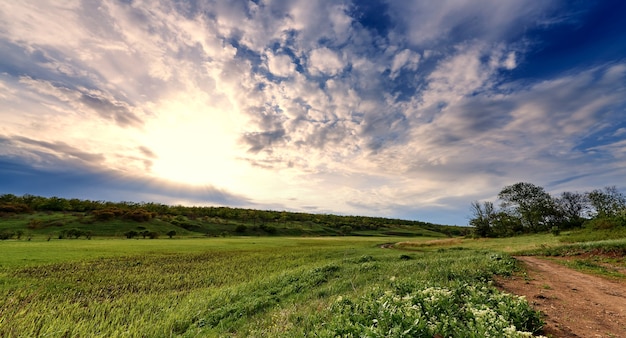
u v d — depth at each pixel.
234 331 10.98
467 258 22.02
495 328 6.11
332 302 10.34
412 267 19.22
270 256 43.25
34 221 110.94
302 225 193.00
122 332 12.06
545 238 51.66
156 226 134.38
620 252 22.50
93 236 101.69
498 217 87.38
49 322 13.45
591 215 74.50
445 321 6.63
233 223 177.12
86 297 19.55
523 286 12.72
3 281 23.72
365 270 20.44
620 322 8.24
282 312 11.27
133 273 29.11
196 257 42.81
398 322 6.39
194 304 15.89
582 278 15.34
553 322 8.12
